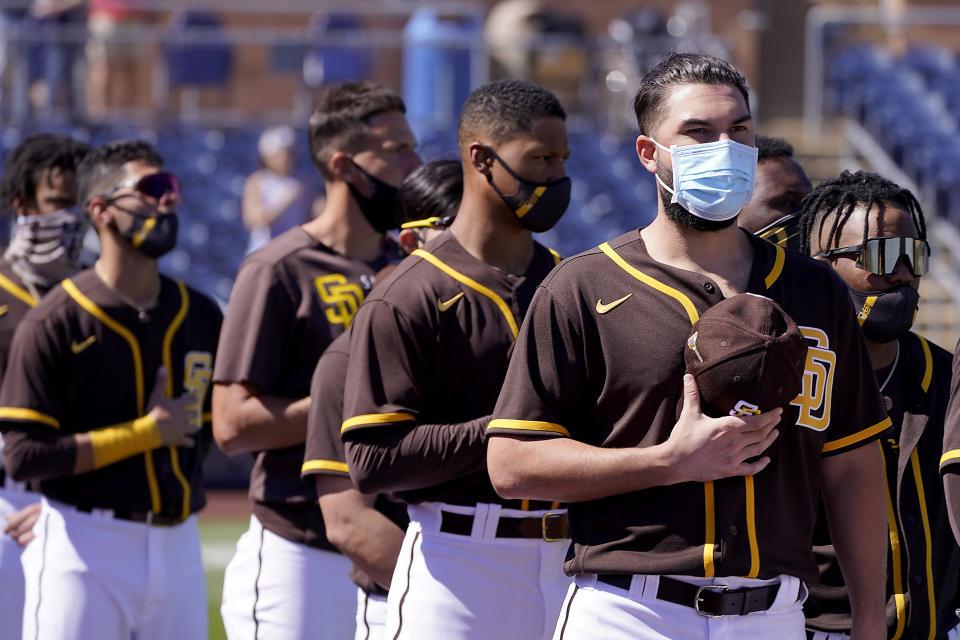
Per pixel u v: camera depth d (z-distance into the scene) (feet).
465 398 41.06
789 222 47.83
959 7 209.87
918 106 183.01
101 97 168.96
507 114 40.98
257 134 175.52
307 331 50.75
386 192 52.34
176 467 51.62
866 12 215.72
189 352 53.88
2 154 162.09
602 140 173.88
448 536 40.55
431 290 41.01
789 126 201.26
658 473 31.27
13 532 55.31
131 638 50.75
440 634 40.09
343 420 41.09
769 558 32.37
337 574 50.26
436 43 164.86
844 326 34.12
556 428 33.42
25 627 50.55
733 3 214.07
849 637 40.11
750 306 31.40
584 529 33.86
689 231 33.35
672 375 32.27
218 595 97.71
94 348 51.06
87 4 168.76
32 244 57.67
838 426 34.50
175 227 52.24
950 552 41.45
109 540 49.73
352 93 52.65
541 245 45.16
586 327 33.17
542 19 182.19
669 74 33.24
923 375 41.78
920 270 41.68
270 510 50.90
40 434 49.62
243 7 183.62
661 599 32.42
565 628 34.01
